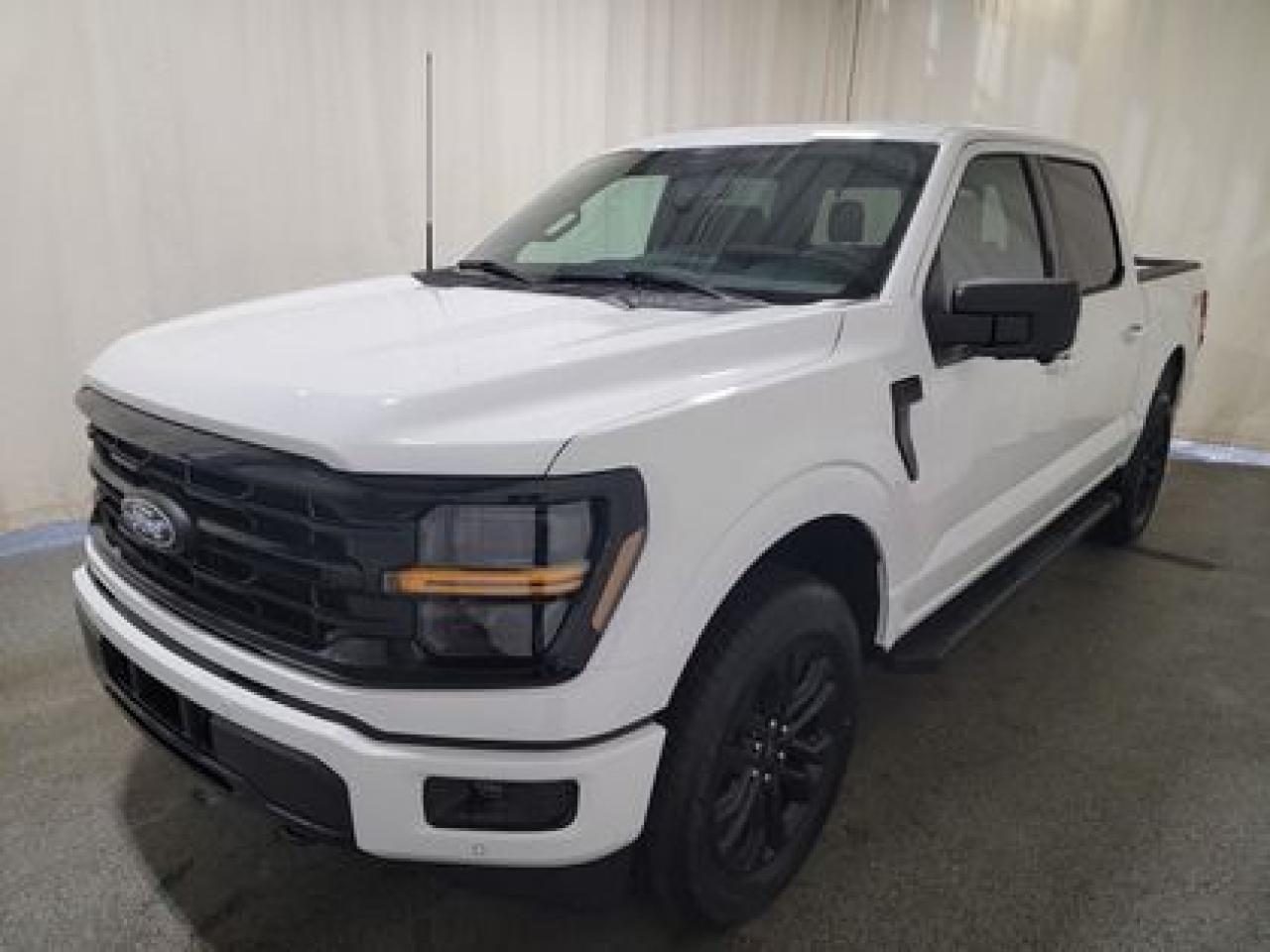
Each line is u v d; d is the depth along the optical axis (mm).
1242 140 5805
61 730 2656
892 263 2252
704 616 1606
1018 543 2992
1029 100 6383
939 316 2281
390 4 4660
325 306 2223
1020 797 2482
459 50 4977
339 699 1484
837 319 2043
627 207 2766
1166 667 3242
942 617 2625
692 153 2873
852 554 2182
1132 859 2252
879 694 3012
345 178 4691
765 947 1952
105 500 1962
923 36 6719
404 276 2771
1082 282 3182
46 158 3820
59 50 3768
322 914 2014
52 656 3059
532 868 1588
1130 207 6172
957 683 3092
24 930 1944
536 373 1582
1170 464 5895
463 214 5207
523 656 1450
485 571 1417
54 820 2283
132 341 2016
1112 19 6004
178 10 4016
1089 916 2061
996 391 2539
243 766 1612
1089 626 3553
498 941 1957
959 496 2461
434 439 1418
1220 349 6129
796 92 7051
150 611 1768
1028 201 2883
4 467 3982
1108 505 3771
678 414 1575
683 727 1706
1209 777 2598
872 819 2371
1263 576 4090
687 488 1563
